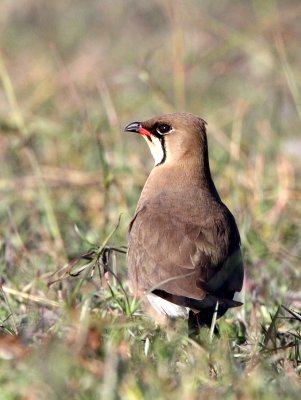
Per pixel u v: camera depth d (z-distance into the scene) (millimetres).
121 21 24938
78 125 17297
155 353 9523
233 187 15578
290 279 12883
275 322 10375
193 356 9508
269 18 20766
